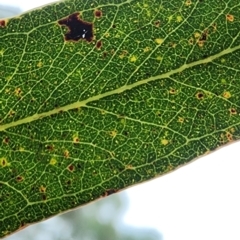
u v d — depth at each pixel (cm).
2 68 15
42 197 15
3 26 15
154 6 15
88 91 15
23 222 15
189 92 15
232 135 15
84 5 15
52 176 15
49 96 15
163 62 15
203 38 15
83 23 15
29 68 15
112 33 15
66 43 15
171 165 15
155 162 15
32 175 15
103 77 15
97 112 15
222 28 15
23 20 15
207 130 15
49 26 15
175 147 15
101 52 15
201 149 15
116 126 15
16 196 15
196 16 15
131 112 15
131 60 15
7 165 15
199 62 15
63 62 15
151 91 15
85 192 15
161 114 15
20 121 15
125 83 15
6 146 15
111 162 15
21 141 15
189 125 15
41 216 15
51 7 15
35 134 15
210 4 15
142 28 15
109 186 15
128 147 15
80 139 15
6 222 15
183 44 15
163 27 15
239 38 15
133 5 15
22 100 15
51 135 15
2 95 15
